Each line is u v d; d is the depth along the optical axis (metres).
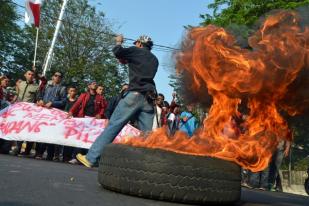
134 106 6.53
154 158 4.15
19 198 3.53
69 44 37.03
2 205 3.20
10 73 37.94
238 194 4.37
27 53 38.19
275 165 9.36
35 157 10.55
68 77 35.59
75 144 10.19
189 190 4.10
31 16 16.92
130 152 4.26
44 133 10.22
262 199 5.66
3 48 36.88
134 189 4.20
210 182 4.15
